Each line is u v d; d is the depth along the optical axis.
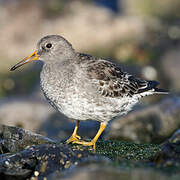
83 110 9.91
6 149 9.59
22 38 26.83
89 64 10.18
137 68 22.80
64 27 27.56
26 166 8.08
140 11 32.69
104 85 10.14
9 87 22.36
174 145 7.99
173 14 31.61
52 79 10.05
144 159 8.54
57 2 29.92
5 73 23.91
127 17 29.80
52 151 8.09
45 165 7.87
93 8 30.00
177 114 14.75
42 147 8.27
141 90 11.27
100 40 27.02
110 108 10.34
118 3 34.59
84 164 7.23
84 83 9.81
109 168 6.91
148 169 7.07
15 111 18.53
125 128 14.38
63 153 7.97
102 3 34.53
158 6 32.69
